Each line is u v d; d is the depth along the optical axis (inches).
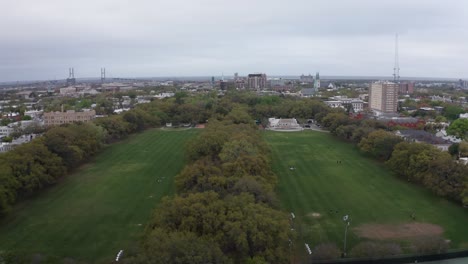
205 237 3887.8
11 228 5329.7
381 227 5442.9
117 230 5260.8
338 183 7436.0
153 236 3796.8
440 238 4825.3
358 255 4473.4
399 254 4520.2
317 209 6087.6
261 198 4899.1
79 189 7017.7
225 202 4404.5
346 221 5620.1
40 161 7007.9
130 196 6638.8
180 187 5556.1
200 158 7253.9
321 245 4603.8
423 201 6471.5
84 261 4402.1
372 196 6712.6
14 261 4030.5
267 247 3949.3
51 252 4623.5
